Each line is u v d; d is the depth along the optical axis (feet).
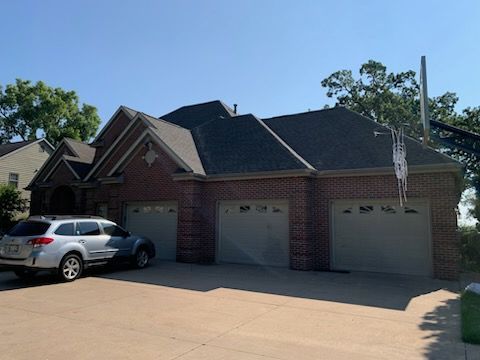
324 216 46.16
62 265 35.70
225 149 55.57
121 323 22.15
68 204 75.15
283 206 47.16
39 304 26.81
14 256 34.50
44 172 79.82
